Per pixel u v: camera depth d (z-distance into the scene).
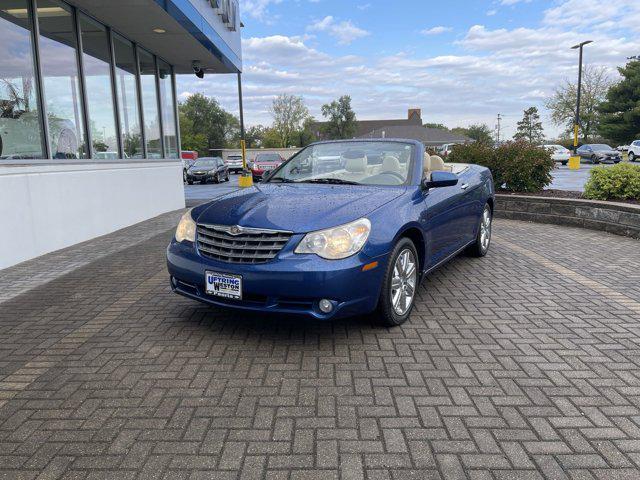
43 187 7.29
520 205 10.05
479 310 4.41
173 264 3.92
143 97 11.90
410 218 3.98
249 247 3.51
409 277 4.11
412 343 3.69
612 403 2.83
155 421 2.69
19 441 2.53
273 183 4.76
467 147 11.70
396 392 2.97
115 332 3.99
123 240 8.38
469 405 2.82
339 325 4.05
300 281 3.34
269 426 2.62
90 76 9.26
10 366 3.41
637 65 50.78
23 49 7.26
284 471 2.27
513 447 2.43
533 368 3.28
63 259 6.88
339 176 4.73
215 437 2.54
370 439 2.50
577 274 5.62
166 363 3.41
